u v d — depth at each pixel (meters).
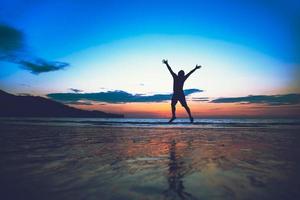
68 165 3.92
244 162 4.12
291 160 4.32
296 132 10.82
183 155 4.86
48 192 2.56
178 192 2.55
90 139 7.99
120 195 2.46
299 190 2.61
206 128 13.64
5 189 2.66
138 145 6.49
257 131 11.56
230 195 2.46
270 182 2.92
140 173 3.38
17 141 7.40
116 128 13.77
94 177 3.17
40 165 3.91
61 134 9.88
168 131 11.45
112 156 4.76
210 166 3.82
